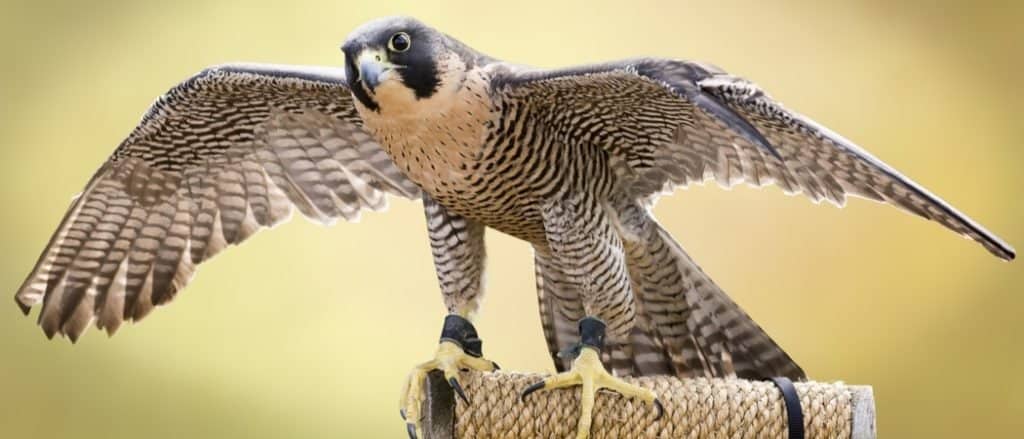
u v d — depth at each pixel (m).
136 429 12.20
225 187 8.17
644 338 7.67
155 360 12.33
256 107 7.76
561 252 7.13
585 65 6.59
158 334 12.33
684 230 11.95
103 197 8.16
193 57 12.49
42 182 12.41
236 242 8.28
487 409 6.53
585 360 6.58
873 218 12.04
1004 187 12.25
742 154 7.07
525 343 11.38
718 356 7.61
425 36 6.70
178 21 12.58
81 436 12.16
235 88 7.57
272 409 12.09
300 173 8.09
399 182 8.04
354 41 6.68
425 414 6.68
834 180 6.94
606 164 7.20
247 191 8.18
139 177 8.12
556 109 6.84
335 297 12.17
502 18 12.34
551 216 7.09
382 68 6.62
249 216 8.24
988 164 12.24
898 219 12.09
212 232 8.29
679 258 7.50
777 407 6.41
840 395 6.49
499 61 6.99
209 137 7.92
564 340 7.68
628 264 7.51
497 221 7.23
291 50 12.34
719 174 7.19
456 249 7.31
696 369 7.64
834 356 12.01
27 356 12.25
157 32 12.58
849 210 12.00
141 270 8.32
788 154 6.94
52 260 8.21
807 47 12.41
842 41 12.50
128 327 12.44
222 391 12.15
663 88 6.57
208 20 12.52
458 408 6.59
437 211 7.31
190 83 7.54
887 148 12.38
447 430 6.62
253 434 12.05
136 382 12.30
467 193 7.00
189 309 12.25
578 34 12.23
